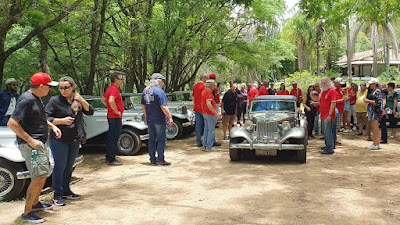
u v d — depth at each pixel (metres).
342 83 13.60
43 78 4.68
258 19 20.14
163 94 8.48
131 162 9.06
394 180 6.88
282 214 5.04
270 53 21.80
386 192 6.07
